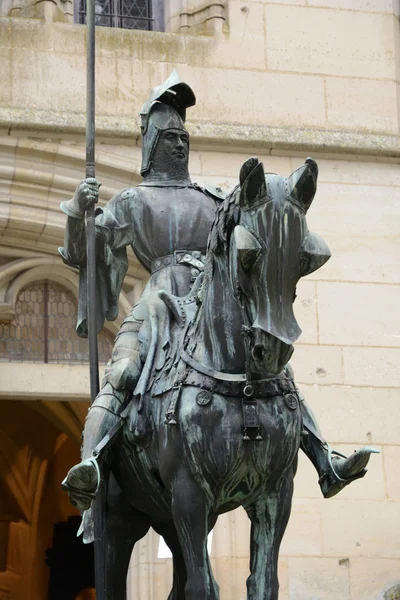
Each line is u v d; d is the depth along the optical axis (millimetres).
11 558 23578
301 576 16312
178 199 11680
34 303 17031
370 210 17391
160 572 16109
